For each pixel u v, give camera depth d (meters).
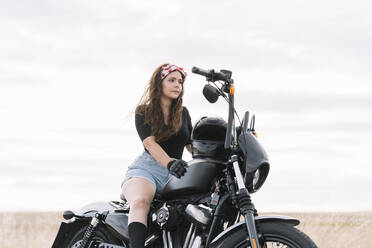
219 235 5.25
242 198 5.27
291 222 5.18
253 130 5.82
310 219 11.65
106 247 5.98
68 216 6.29
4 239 13.04
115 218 6.07
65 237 6.43
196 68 5.50
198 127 5.88
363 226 11.27
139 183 5.90
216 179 5.70
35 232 13.91
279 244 5.22
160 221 5.68
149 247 5.89
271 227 5.19
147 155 6.09
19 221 15.03
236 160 5.45
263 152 5.50
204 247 5.50
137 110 6.05
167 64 6.04
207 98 5.55
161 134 5.95
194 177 5.73
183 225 5.74
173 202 5.80
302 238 5.09
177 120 6.01
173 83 5.95
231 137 5.58
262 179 5.54
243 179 5.45
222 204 5.50
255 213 5.35
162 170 6.00
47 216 16.88
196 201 5.72
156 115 5.95
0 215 14.91
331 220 11.72
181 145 6.12
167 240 5.73
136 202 5.78
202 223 5.51
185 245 5.60
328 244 10.82
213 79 5.55
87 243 6.14
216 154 5.79
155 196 5.98
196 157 5.88
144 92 6.09
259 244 5.09
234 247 5.23
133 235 5.66
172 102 6.07
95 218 6.16
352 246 10.81
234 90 5.55
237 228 5.24
